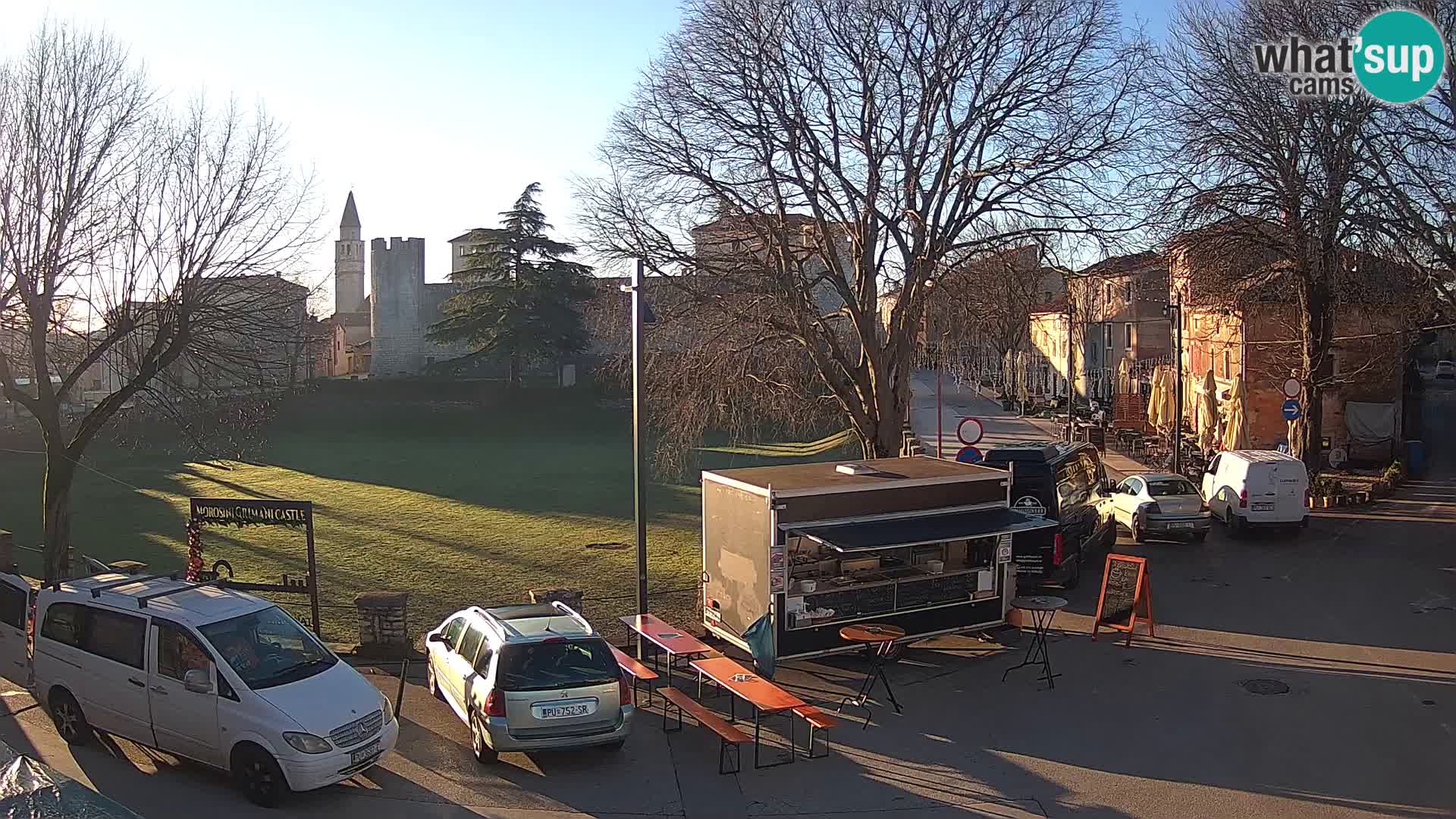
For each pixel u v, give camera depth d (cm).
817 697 1348
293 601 1983
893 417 2422
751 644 1391
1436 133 2502
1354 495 2759
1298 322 3428
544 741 1059
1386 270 2689
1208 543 2325
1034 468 1872
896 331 2436
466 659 1173
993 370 6831
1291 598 1809
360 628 1516
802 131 2373
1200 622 1673
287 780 968
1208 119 2858
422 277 10100
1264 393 3659
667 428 2441
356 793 1024
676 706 1235
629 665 1280
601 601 1942
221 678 1016
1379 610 1720
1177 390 3161
